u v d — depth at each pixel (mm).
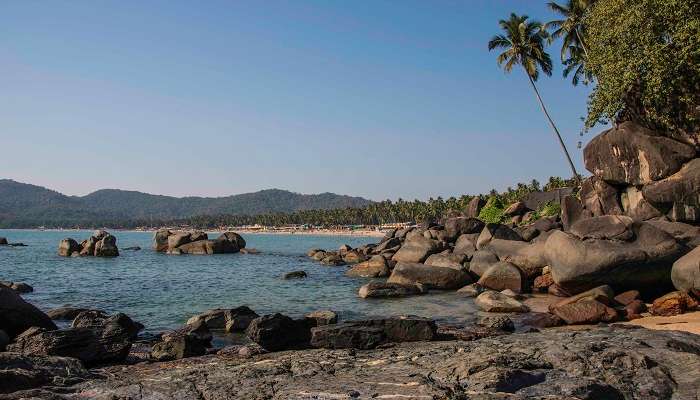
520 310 21500
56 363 10609
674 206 25062
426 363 9680
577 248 22109
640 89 27672
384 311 22734
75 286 33969
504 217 49250
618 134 28312
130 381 9406
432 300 25422
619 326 15219
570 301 20141
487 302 22375
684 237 23016
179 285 34188
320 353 12273
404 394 7641
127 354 14336
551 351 10000
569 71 54875
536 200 49719
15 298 16969
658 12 25453
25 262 56531
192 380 9141
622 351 9633
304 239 183125
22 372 9406
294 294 28938
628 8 27219
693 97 25719
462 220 42219
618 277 21594
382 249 50562
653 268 21188
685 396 8023
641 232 22031
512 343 11211
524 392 7785
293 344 15359
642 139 26766
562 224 34812
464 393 7676
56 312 20828
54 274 42688
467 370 8641
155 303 26312
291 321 15555
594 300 19062
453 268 29938
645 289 21875
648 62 25906
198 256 67500
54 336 13484
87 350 13633
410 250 37000
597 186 30797
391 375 8859
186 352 14344
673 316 17500
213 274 42344
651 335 11695
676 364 9195
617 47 28094
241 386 8625
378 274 37062
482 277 27688
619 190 29828
